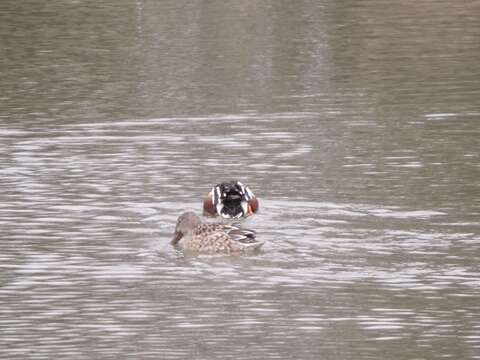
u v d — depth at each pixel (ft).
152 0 132.77
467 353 45.65
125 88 94.63
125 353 46.09
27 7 128.16
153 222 62.18
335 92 92.02
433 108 86.02
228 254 57.31
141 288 53.16
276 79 96.73
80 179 70.08
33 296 52.26
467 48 106.52
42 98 91.61
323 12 124.98
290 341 47.01
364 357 45.42
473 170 69.72
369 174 69.56
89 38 113.29
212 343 46.93
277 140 78.54
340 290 52.13
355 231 59.21
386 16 122.31
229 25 118.93
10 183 69.15
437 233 58.54
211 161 73.67
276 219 61.72
